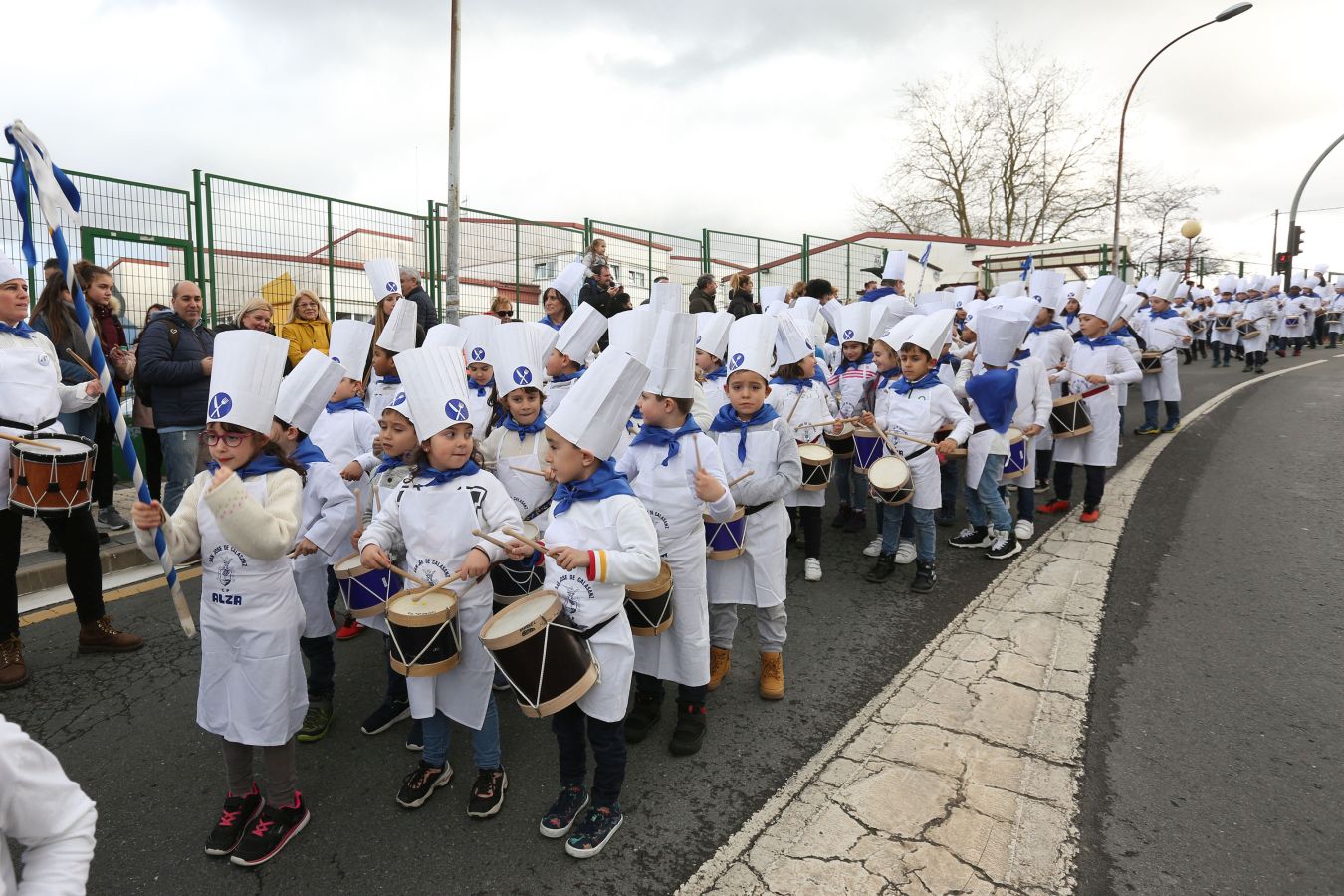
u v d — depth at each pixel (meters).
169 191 8.05
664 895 2.49
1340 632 4.18
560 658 2.54
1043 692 3.66
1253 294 17.38
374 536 3.01
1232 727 3.35
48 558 5.52
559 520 2.89
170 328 5.88
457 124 10.07
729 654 3.99
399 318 5.16
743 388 3.76
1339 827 2.71
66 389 4.38
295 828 2.83
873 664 4.16
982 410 5.61
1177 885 2.45
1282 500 6.59
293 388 3.49
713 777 3.15
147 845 2.78
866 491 6.45
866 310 6.66
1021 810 2.81
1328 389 12.51
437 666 2.75
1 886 1.16
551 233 12.02
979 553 5.93
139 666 4.14
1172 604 4.66
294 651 2.76
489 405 4.51
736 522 3.60
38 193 2.35
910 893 2.43
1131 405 12.54
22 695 3.83
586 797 2.94
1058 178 37.25
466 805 3.01
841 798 2.91
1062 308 7.87
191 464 5.99
